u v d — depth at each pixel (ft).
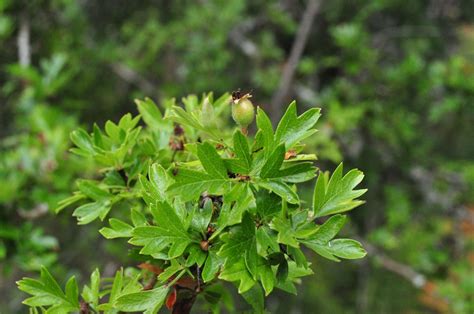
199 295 5.07
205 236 4.17
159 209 4.04
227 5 19.42
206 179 3.97
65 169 10.63
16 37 15.49
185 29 19.97
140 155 5.41
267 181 4.00
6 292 18.83
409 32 22.57
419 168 21.67
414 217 21.44
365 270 23.02
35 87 13.07
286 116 4.14
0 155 11.09
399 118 18.60
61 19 17.37
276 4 22.33
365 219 21.35
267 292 3.84
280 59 20.65
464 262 18.52
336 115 15.61
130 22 22.13
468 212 21.58
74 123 12.83
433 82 17.48
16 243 9.47
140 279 5.29
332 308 23.56
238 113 4.46
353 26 17.69
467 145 26.94
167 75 22.02
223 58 19.63
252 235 3.94
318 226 3.99
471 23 24.20
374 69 18.22
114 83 21.54
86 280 18.67
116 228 4.48
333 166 20.38
